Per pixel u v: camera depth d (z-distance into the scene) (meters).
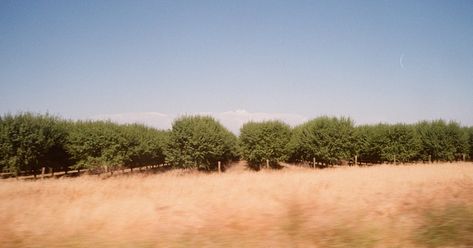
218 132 42.00
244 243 6.13
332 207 8.55
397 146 39.25
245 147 41.53
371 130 41.16
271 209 8.48
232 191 11.58
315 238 6.29
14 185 16.14
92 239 6.57
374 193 10.50
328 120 40.72
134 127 43.50
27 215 8.52
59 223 7.68
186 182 16.80
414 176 15.88
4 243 6.43
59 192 13.43
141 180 18.78
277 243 6.09
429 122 41.66
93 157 35.59
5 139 29.91
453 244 5.78
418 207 8.27
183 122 40.03
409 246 5.77
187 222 7.52
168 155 40.03
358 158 41.47
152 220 7.70
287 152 41.41
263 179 17.11
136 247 6.05
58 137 34.81
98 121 38.72
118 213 8.23
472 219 7.00
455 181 13.52
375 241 6.04
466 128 42.16
